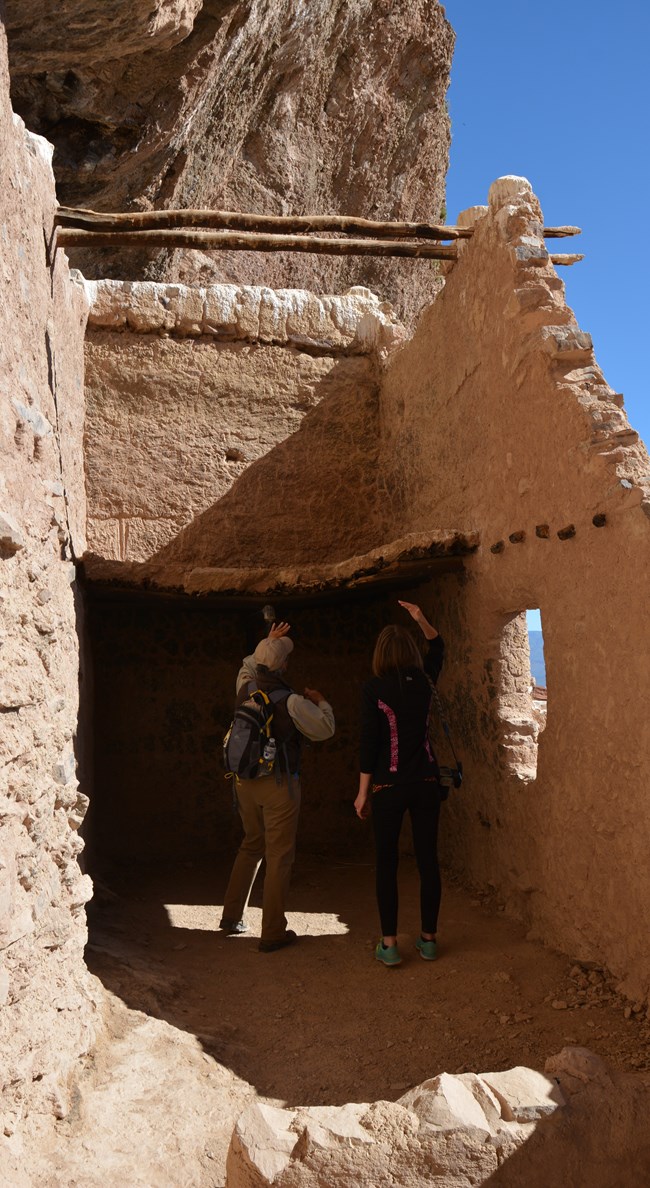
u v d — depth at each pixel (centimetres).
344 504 763
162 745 756
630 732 402
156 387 725
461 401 595
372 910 582
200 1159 307
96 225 475
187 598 668
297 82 1125
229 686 774
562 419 460
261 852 547
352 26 1170
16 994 299
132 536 714
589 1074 295
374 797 480
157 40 616
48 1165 288
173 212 484
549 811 478
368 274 1408
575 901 452
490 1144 265
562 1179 271
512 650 561
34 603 350
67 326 580
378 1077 361
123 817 742
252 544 741
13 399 341
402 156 1374
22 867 309
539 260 510
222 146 942
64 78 673
